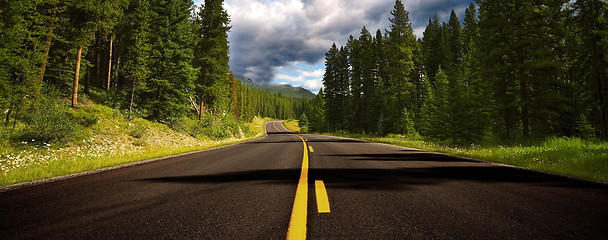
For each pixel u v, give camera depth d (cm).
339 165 507
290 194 269
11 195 278
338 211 207
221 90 3084
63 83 1886
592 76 1678
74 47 1750
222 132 2516
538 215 193
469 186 303
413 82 3806
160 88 2120
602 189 284
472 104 1680
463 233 159
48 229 174
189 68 2188
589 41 1524
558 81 1365
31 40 1297
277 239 153
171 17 2173
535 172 408
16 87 1145
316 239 151
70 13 1689
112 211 216
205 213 208
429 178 357
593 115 1997
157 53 2052
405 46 3284
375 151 880
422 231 163
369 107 3950
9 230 172
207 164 552
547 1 1409
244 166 511
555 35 1439
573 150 704
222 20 2733
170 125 2070
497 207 215
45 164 658
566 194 261
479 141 1597
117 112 1803
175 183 340
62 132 1037
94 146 1066
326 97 5106
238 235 160
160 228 174
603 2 1439
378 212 203
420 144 1421
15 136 967
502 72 1509
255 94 13625
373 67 4056
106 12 1773
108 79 2477
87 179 379
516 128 1712
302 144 1346
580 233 156
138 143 1309
